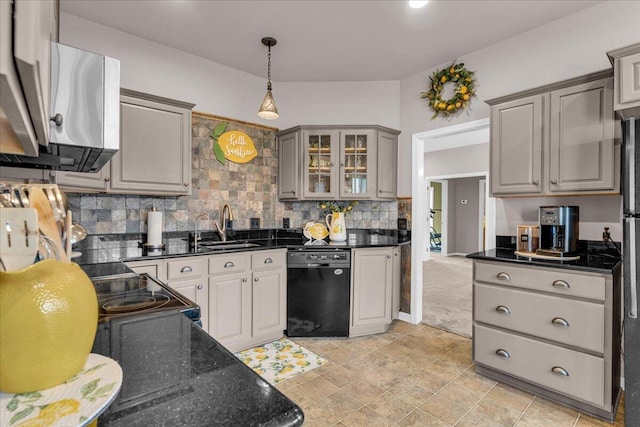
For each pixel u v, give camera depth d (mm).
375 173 3281
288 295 2922
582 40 2389
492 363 2213
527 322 2057
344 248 2910
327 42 2844
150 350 733
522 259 2117
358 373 2334
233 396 550
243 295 2656
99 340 789
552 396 2010
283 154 3498
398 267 3346
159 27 2633
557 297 1938
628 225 1672
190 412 501
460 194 8297
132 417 486
